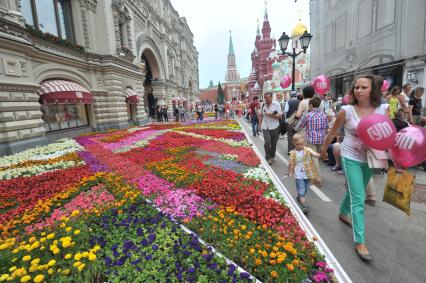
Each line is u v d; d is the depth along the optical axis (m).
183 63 54.69
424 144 2.48
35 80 11.71
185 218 3.61
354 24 14.98
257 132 12.62
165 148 9.34
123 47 20.00
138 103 23.36
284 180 5.63
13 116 9.67
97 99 17.06
